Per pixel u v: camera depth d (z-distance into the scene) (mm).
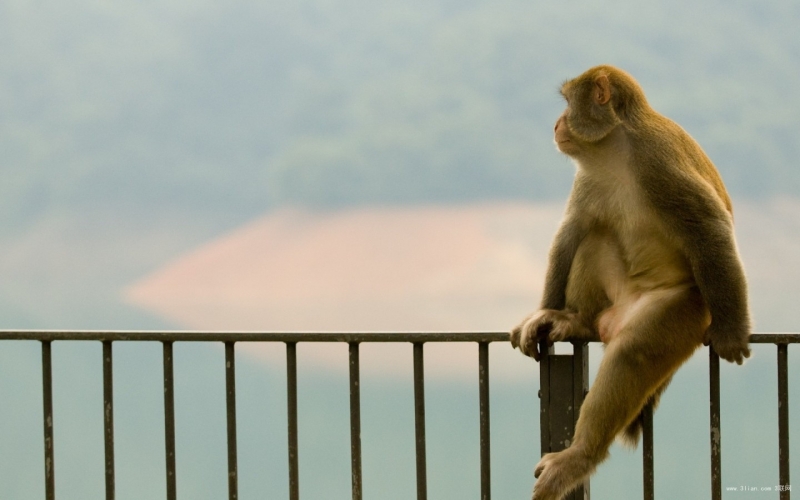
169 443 8766
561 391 8914
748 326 8938
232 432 8680
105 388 8859
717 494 8336
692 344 9359
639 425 9562
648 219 9875
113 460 8859
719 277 9148
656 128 9969
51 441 9023
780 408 8211
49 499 9023
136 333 8758
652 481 9086
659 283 9906
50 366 8992
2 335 8914
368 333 8453
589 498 9438
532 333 9367
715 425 8641
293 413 8617
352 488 8594
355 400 8555
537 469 8820
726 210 9617
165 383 8766
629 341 9133
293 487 8625
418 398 8484
